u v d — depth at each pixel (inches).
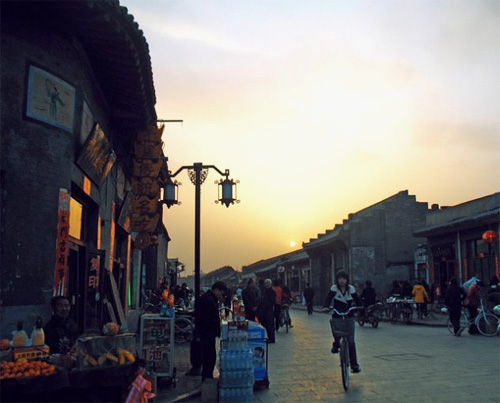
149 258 984.9
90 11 271.4
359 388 328.5
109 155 398.3
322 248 1555.1
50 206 292.7
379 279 1349.7
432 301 1078.4
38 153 287.6
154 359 332.5
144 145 480.1
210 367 335.3
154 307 568.7
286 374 385.4
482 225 899.4
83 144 333.4
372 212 1380.4
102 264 403.5
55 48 300.5
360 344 542.9
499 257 853.2
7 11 273.4
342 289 352.5
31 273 278.1
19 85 279.7
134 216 481.4
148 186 479.2
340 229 1401.3
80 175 348.5
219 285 348.5
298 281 1899.6
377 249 1363.2
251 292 586.6
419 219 1386.6
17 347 203.9
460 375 358.6
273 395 316.8
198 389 325.4
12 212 271.9
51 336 249.8
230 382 294.7
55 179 297.6
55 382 189.9
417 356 448.1
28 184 281.1
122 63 339.0
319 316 1095.6
